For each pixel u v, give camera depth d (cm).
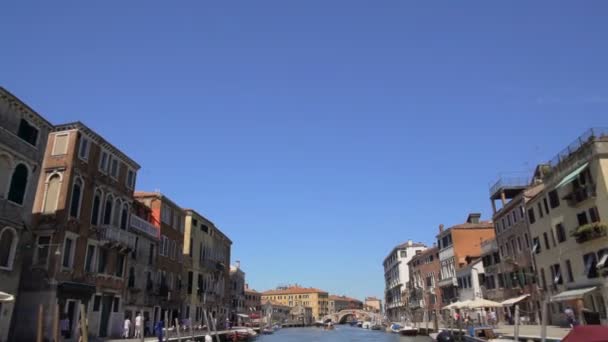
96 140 2998
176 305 4341
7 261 2219
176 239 4425
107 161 3128
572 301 3144
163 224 4106
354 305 19800
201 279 5159
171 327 4091
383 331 8131
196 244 5044
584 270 2964
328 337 6400
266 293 17425
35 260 2542
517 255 4138
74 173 2747
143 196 4056
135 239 3450
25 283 2506
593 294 2855
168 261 4184
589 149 2828
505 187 4559
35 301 2475
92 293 2820
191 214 4894
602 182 2709
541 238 3609
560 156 3203
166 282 4119
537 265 3700
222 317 6009
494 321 4262
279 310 14000
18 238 2286
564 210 3206
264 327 7994
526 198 3909
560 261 3288
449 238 6188
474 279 5269
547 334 2548
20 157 2312
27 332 2434
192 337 3281
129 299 3356
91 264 2888
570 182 3069
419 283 7756
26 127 2391
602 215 2731
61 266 2581
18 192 2309
